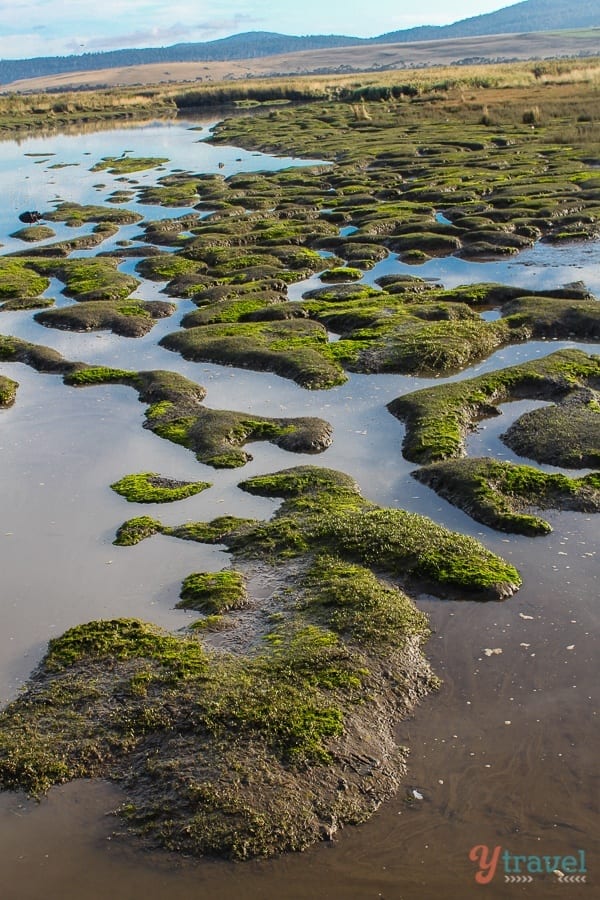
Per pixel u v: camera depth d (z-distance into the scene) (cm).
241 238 3897
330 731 1039
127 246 3956
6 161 7106
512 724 1065
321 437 1888
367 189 4703
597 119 6244
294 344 2500
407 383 2219
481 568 1351
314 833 920
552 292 2852
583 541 1448
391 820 938
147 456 1883
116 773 1005
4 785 1001
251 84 12950
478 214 3975
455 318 2648
